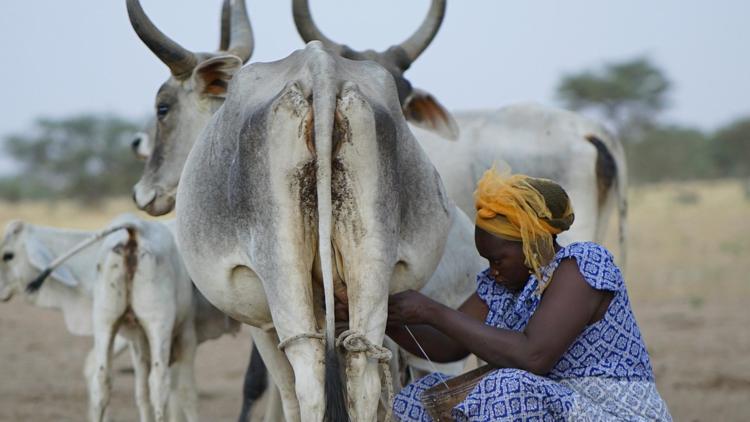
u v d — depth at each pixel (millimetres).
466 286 8297
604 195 11141
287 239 5711
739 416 11398
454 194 10914
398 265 6246
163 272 10031
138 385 10344
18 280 12219
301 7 9328
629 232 41375
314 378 5676
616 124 70062
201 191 6309
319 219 5590
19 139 71688
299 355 5711
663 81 69375
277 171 5715
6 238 12195
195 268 6441
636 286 25047
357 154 5723
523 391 5781
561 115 11070
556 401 5793
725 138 77375
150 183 9156
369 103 5770
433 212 6414
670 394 12656
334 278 5945
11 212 61875
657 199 62719
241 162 5867
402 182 6121
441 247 6547
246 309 6379
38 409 12281
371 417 5719
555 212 6047
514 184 6062
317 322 6082
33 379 14383
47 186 72375
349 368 5711
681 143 72125
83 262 12125
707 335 17422
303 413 5676
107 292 9891
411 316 6074
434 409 6211
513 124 11047
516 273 6234
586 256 5973
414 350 6754
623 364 6012
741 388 12992
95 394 9883
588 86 68562
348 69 6133
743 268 28109
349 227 5750
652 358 15258
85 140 70812
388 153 5855
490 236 6152
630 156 69812
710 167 78312
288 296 5707
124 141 71062
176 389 10805
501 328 5992
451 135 9961
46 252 12164
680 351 15859
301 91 5742
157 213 9211
